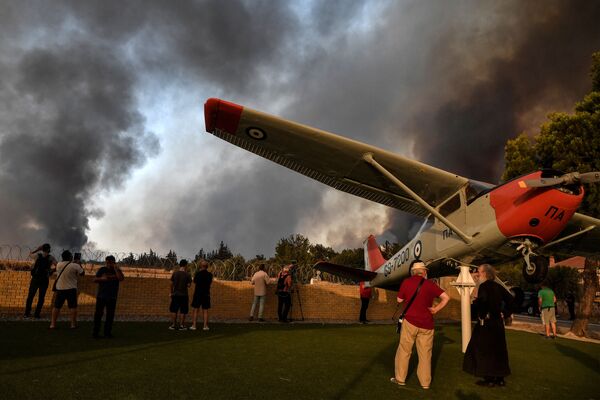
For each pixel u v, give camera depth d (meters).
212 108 6.89
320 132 7.15
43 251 9.62
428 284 4.74
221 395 3.80
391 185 8.30
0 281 10.24
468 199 7.43
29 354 5.18
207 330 8.78
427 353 4.62
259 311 11.96
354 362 5.78
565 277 26.66
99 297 6.98
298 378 4.65
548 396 4.50
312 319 13.78
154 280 11.98
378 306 15.10
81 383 3.91
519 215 6.25
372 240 14.97
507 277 27.86
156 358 5.32
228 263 13.70
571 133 11.64
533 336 10.66
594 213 11.22
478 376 4.76
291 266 12.48
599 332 13.48
